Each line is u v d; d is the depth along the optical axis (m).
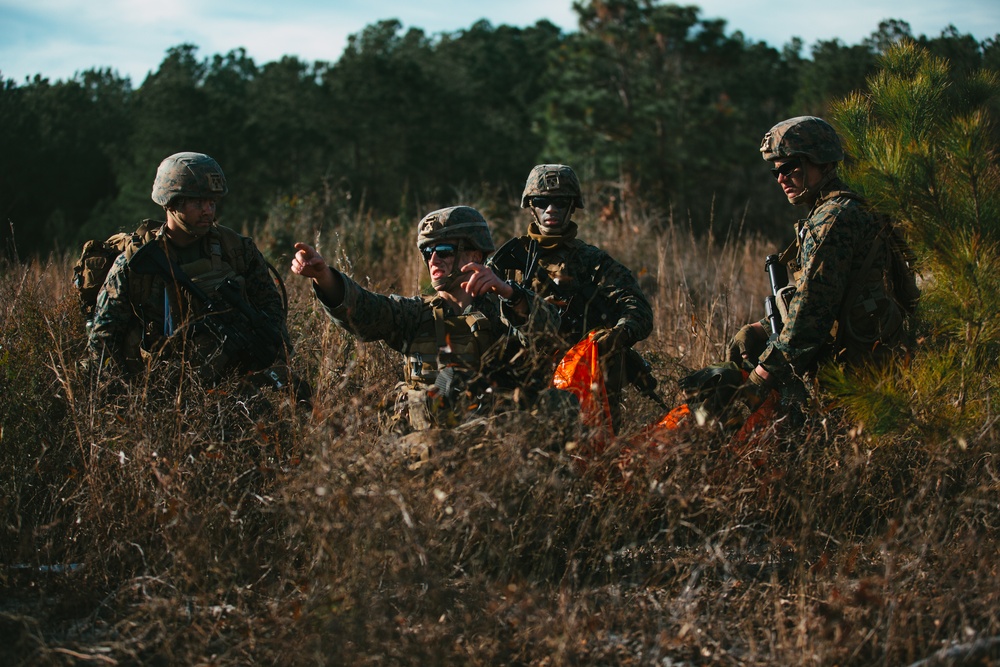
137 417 3.69
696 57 30.75
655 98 29.16
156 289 4.19
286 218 11.25
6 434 3.88
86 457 3.77
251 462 3.62
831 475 3.76
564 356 3.91
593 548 3.43
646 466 3.56
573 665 2.83
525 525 3.35
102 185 41.38
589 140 29.53
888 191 3.81
